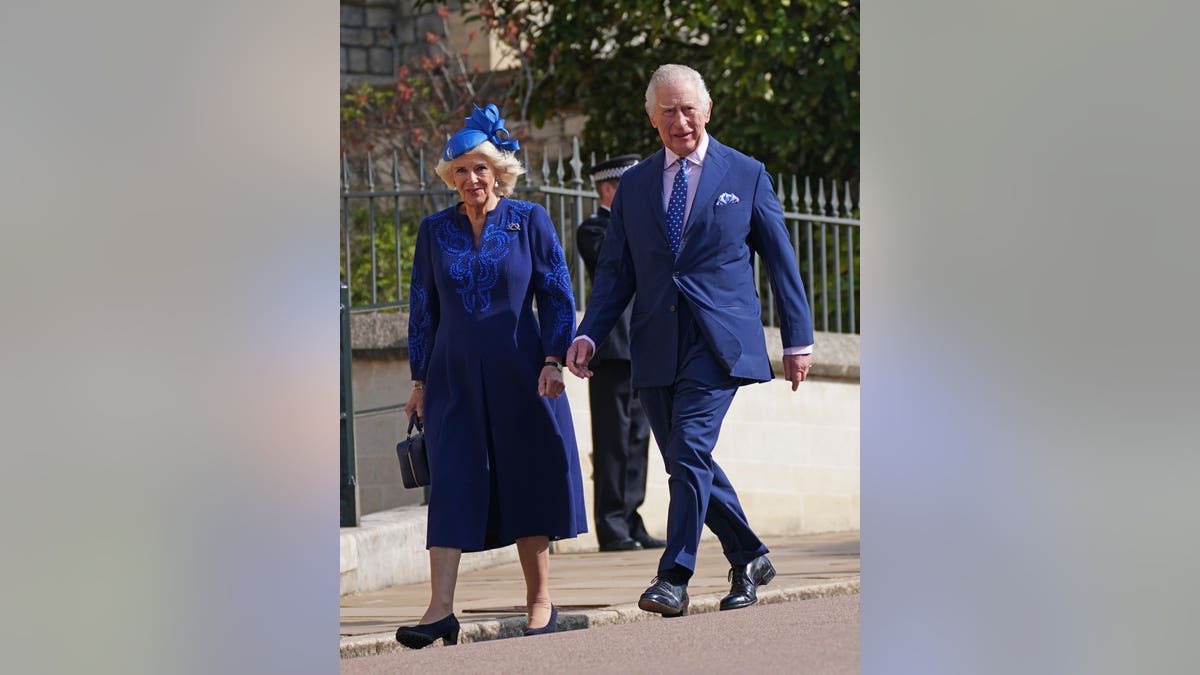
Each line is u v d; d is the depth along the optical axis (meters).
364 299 27.06
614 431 19.95
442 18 38.66
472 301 12.30
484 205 12.46
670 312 12.79
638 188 13.08
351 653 11.46
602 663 9.76
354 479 17.11
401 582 17.08
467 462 12.12
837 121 30.94
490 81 33.50
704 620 11.51
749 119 30.75
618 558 19.05
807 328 13.14
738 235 12.89
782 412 23.66
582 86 32.56
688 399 12.66
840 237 25.77
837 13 30.14
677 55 31.86
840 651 9.82
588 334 13.07
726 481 13.18
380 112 33.38
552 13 32.41
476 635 12.27
